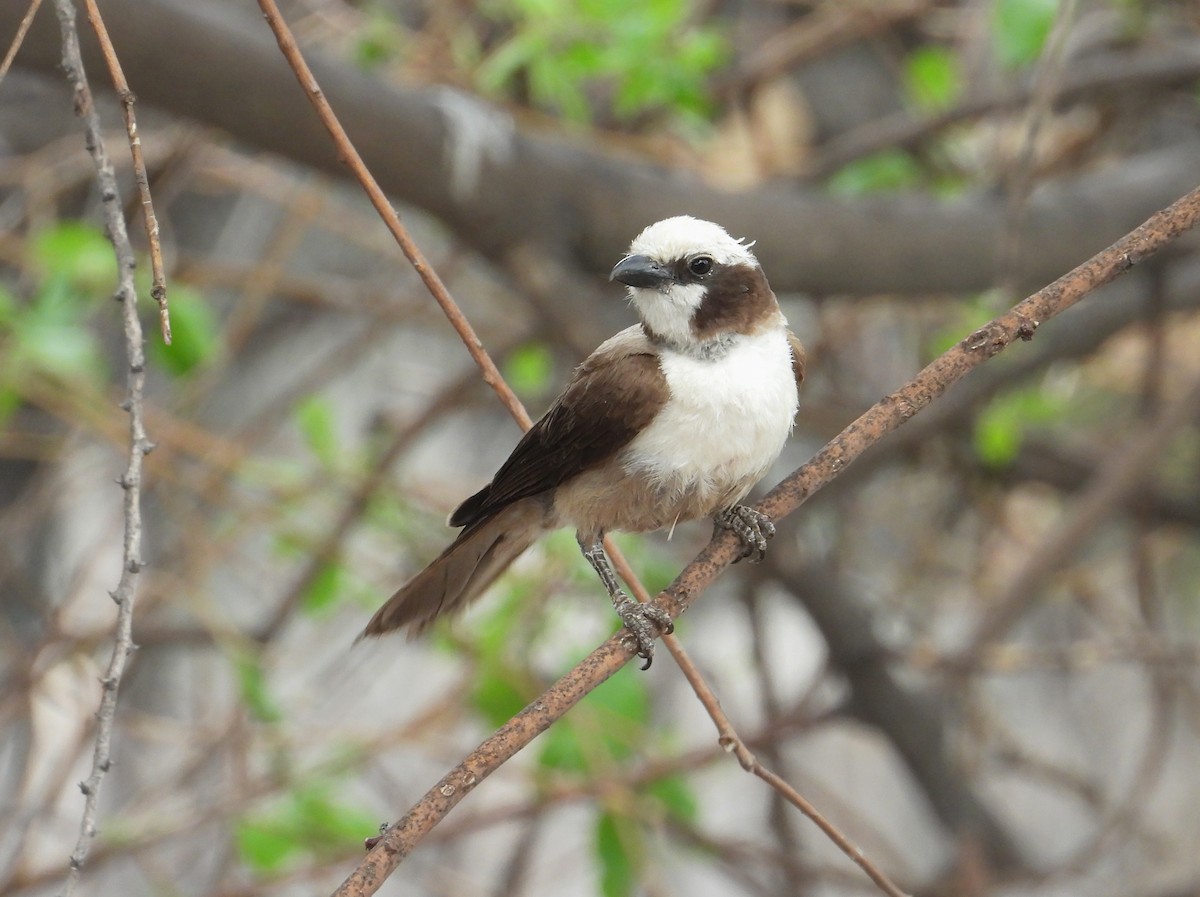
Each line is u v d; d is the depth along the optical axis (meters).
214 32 8.98
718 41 11.07
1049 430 14.64
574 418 7.35
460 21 12.04
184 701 14.08
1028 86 12.13
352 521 11.12
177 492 11.92
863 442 6.09
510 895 12.05
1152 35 12.63
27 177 11.81
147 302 9.99
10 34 8.49
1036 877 11.64
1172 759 18.83
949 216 11.27
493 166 10.10
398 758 14.64
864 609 12.15
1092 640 18.67
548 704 5.32
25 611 13.50
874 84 15.49
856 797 18.59
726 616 16.30
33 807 10.98
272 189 12.26
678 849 12.27
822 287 11.30
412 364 16.61
